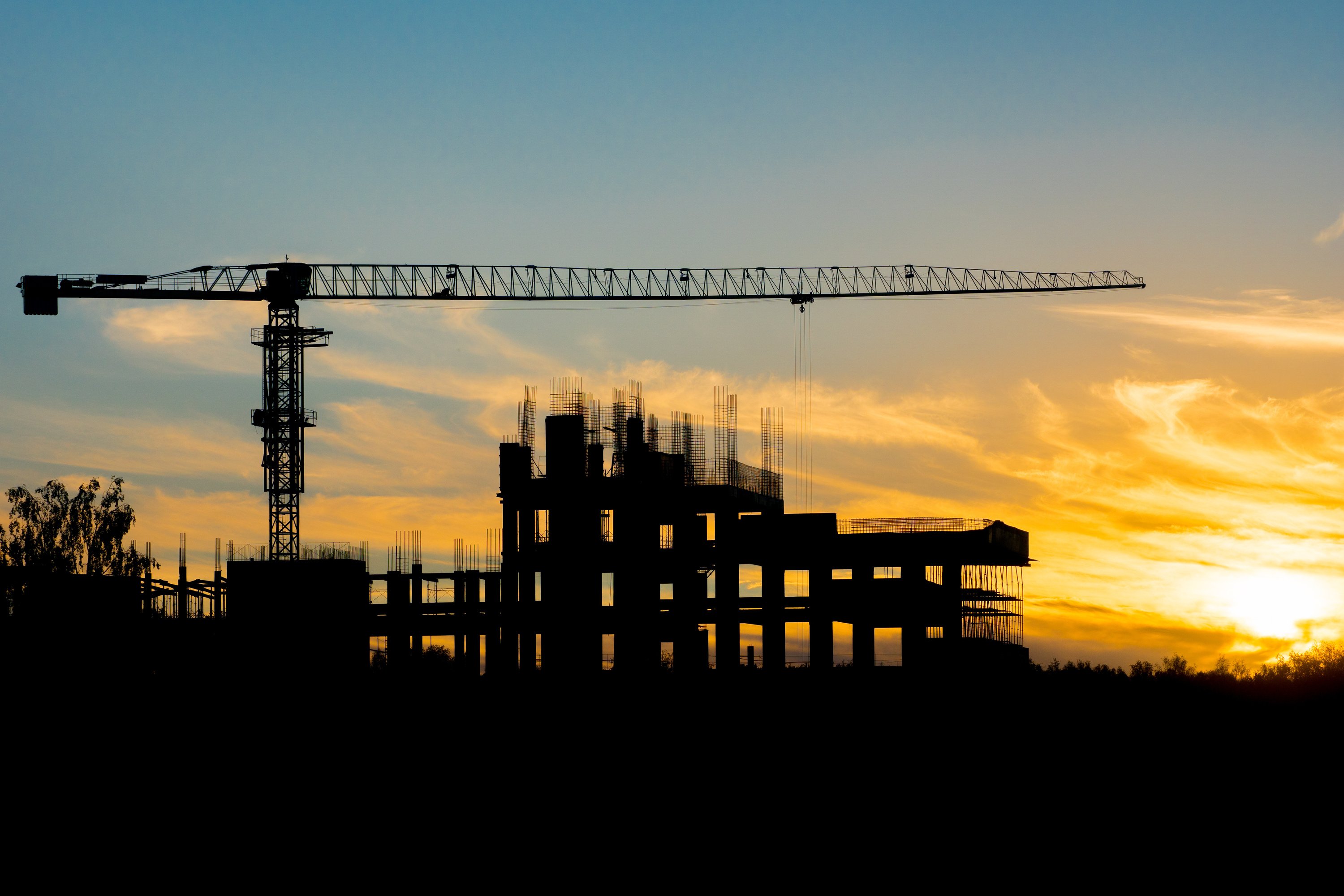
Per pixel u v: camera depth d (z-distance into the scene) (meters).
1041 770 101.19
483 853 82.50
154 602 109.81
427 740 99.06
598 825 87.25
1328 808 94.69
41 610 97.75
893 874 81.50
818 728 107.50
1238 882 81.94
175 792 87.31
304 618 98.50
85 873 76.44
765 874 80.94
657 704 109.25
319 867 79.25
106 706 95.88
